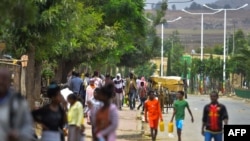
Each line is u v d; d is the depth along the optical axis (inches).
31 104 1505.9
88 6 2564.0
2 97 592.1
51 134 813.2
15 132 578.6
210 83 6220.5
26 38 1434.5
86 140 1407.5
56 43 1563.7
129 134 1646.2
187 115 2529.5
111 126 837.2
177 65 7746.1
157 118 1481.3
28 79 1505.9
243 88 5408.5
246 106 3553.2
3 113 582.2
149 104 1486.2
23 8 698.2
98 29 2492.6
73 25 1614.2
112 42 2442.2
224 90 5900.6
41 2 1370.6
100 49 2402.8
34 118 818.2
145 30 3073.3
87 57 2421.3
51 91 823.1
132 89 2696.9
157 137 1611.7
